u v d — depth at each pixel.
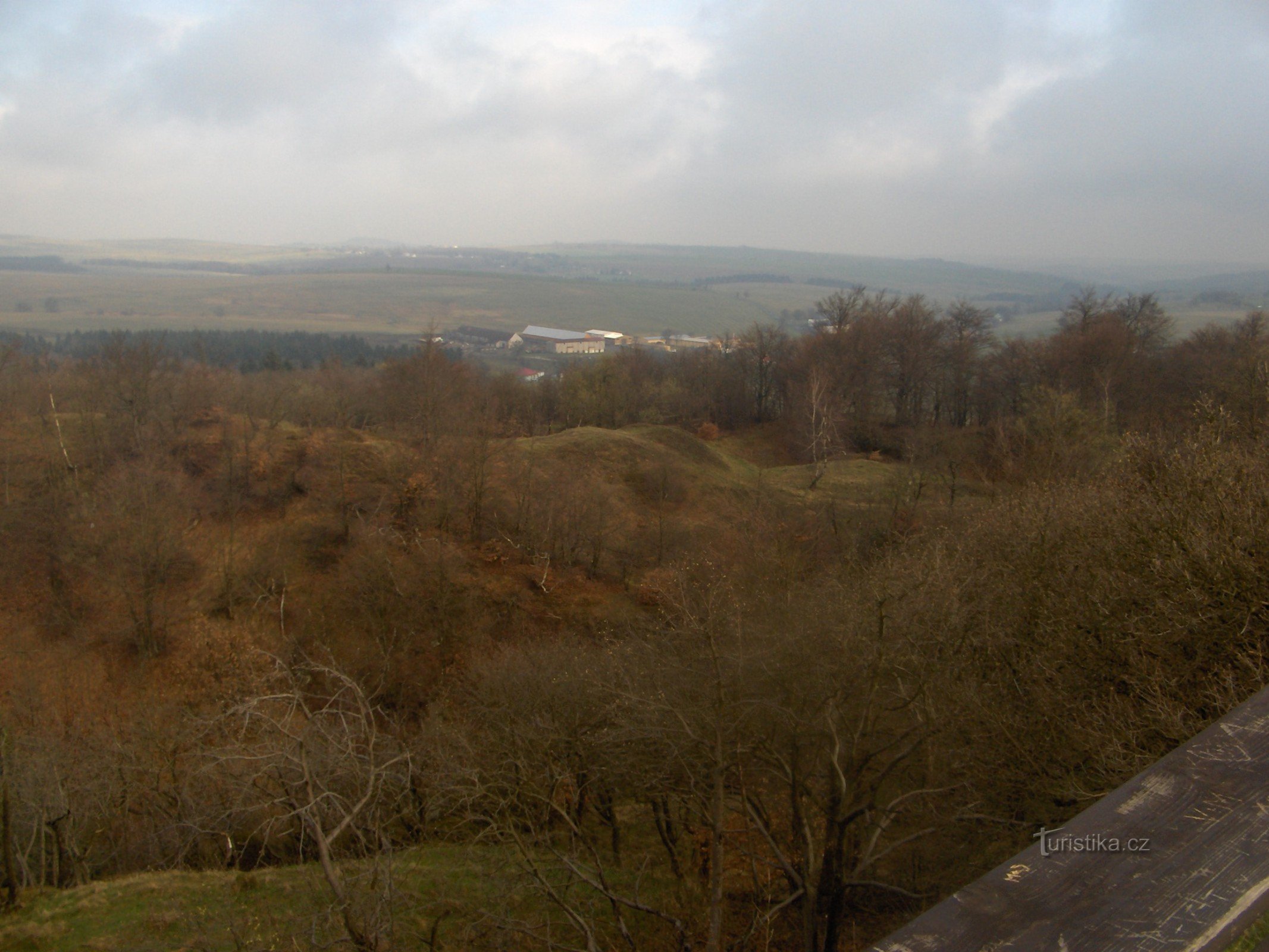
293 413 54.66
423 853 13.91
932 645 13.30
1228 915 1.73
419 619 33.47
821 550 35.19
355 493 42.41
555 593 37.00
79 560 34.38
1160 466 17.09
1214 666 10.73
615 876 15.67
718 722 11.73
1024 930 1.79
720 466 57.28
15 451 41.97
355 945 9.47
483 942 11.77
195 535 39.41
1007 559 18.39
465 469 42.75
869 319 75.38
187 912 12.60
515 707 17.11
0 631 32.75
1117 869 1.94
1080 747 11.88
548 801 13.56
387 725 26.89
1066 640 13.62
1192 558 11.59
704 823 13.30
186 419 47.22
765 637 14.45
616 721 14.16
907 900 13.68
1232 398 29.27
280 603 35.75
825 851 12.03
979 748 13.37
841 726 12.66
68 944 12.20
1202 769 2.27
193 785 15.82
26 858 16.28
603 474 50.75
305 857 15.85
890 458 65.81
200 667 30.83
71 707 29.41
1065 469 32.03
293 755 10.20
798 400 68.06
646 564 40.25
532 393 76.06
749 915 14.66
